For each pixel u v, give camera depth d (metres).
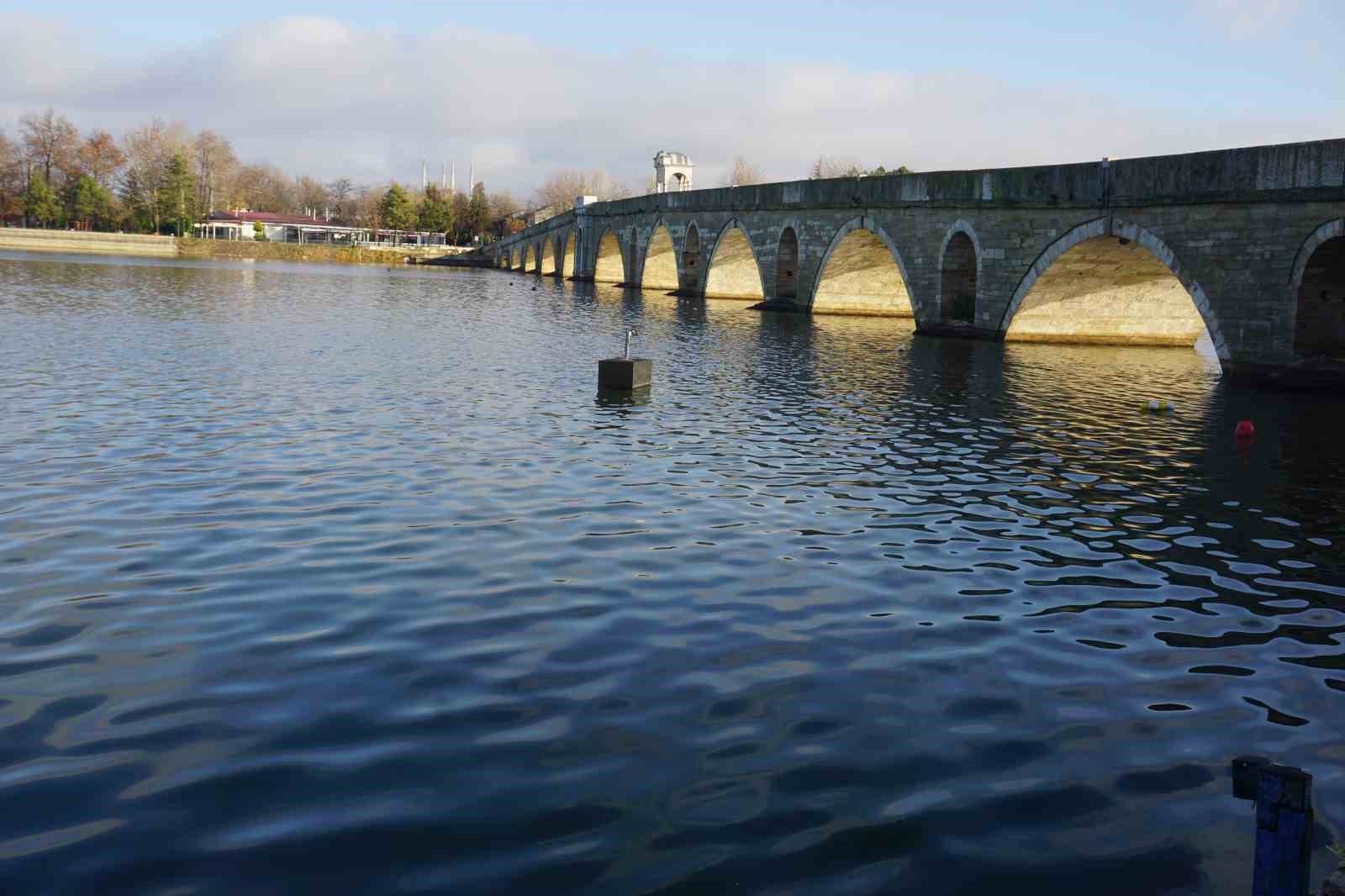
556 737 7.10
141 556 10.76
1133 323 38.25
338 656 8.37
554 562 10.93
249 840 5.80
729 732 7.27
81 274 69.19
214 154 167.75
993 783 6.70
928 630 9.41
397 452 16.08
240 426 17.81
